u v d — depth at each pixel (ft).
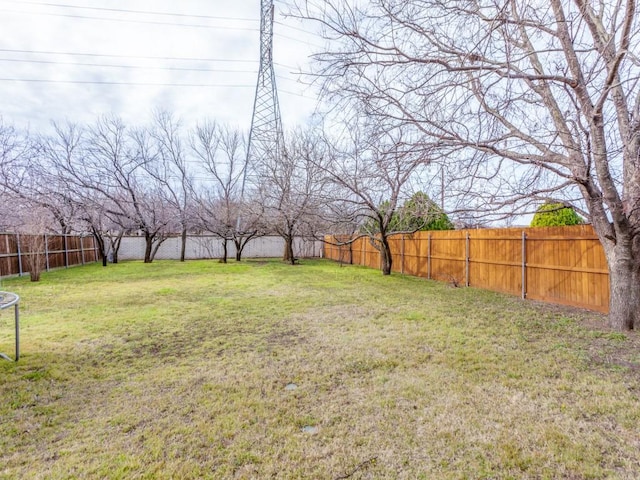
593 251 17.87
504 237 23.77
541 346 12.24
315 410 7.96
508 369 10.18
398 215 31.99
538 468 5.92
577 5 10.40
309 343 12.89
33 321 16.30
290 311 18.25
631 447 6.44
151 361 11.17
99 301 21.15
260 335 13.99
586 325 14.94
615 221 13.34
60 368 10.55
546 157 13.62
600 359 10.93
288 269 39.75
